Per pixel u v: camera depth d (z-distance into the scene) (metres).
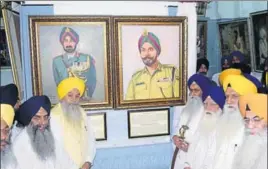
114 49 2.84
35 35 2.70
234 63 3.37
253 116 1.83
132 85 2.92
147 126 3.04
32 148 2.10
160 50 2.93
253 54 3.47
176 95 3.03
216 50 3.61
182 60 2.98
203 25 3.54
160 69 2.96
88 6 2.79
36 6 2.71
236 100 2.17
